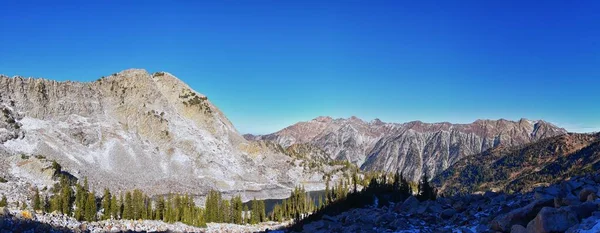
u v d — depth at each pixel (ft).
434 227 162.91
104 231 259.19
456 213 180.14
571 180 169.99
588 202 108.17
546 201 119.75
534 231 103.09
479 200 192.75
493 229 125.18
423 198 353.31
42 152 629.92
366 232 163.53
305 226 202.59
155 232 296.92
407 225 166.50
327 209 370.53
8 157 502.79
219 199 444.55
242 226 390.83
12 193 388.16
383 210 213.87
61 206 342.03
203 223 364.58
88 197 341.00
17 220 210.59
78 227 245.86
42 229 214.28
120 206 367.45
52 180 483.51
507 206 155.22
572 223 99.60
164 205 410.93
